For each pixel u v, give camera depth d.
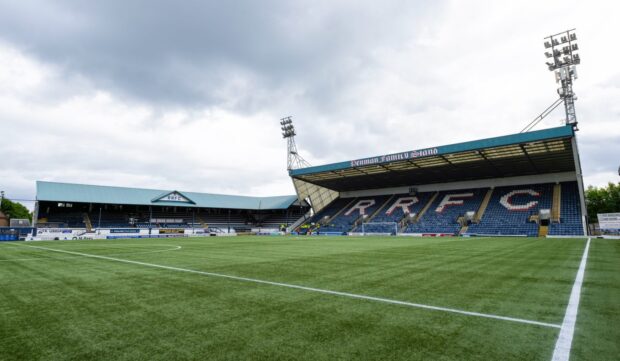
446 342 3.71
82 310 5.14
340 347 3.56
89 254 15.21
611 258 12.03
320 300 5.70
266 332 4.05
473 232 36.78
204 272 9.06
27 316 4.83
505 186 44.00
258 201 62.56
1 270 9.73
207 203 55.06
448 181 48.56
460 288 6.68
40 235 35.38
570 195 36.91
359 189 58.09
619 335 3.94
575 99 31.38
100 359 3.33
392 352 3.43
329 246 20.12
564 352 3.44
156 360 3.28
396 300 5.68
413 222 43.09
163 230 45.78
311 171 43.78
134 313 4.94
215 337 3.90
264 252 15.91
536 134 28.56
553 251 15.08
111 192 47.38
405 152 35.88
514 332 4.04
